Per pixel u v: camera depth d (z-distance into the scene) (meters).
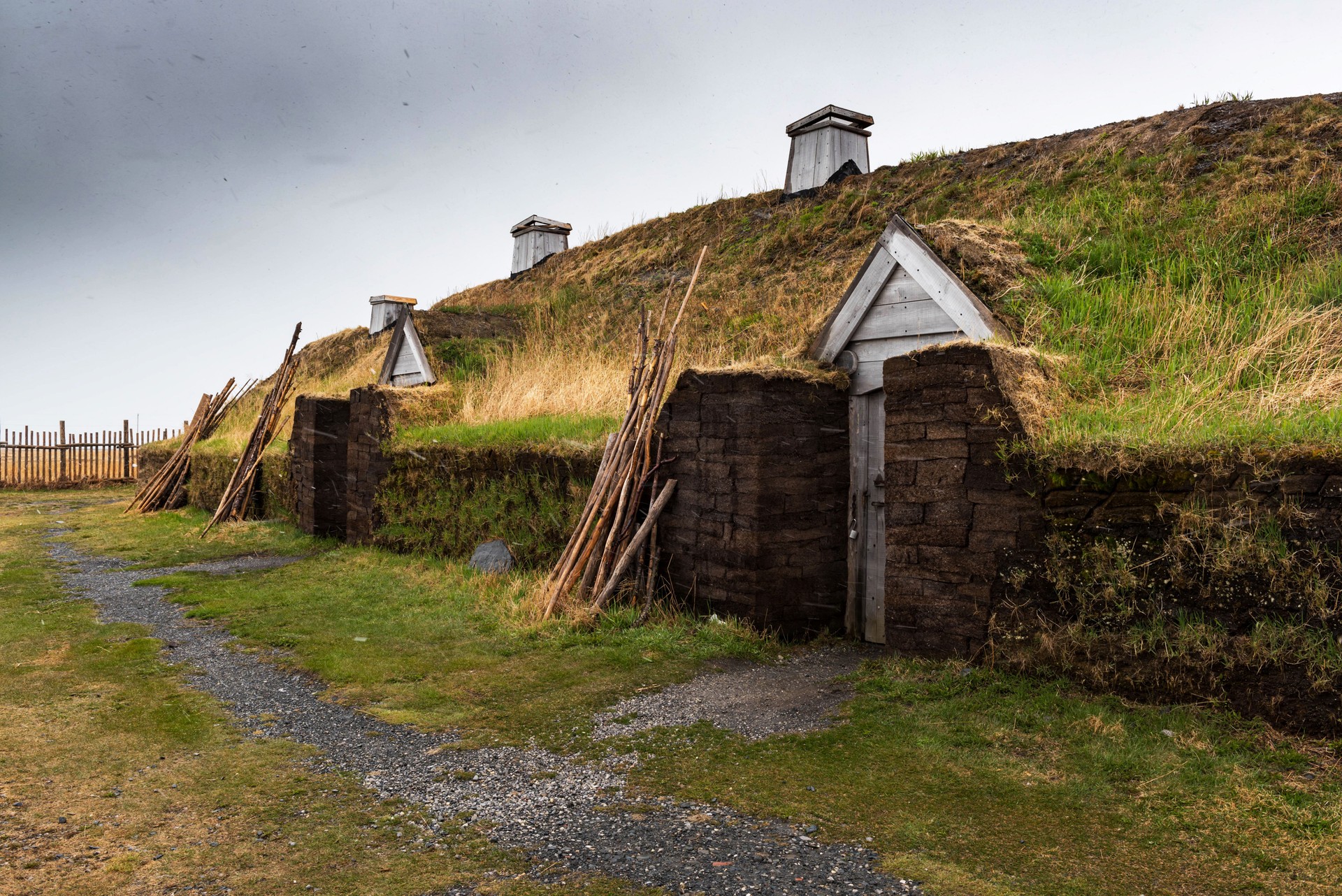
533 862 3.49
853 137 15.88
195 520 16.62
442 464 11.48
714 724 5.14
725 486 7.42
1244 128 10.41
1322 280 6.93
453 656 6.76
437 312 15.80
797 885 3.24
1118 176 10.63
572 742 4.92
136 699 5.82
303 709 5.60
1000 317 6.90
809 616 7.44
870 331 7.57
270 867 3.47
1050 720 4.79
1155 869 3.31
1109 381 6.54
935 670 5.82
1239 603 4.61
